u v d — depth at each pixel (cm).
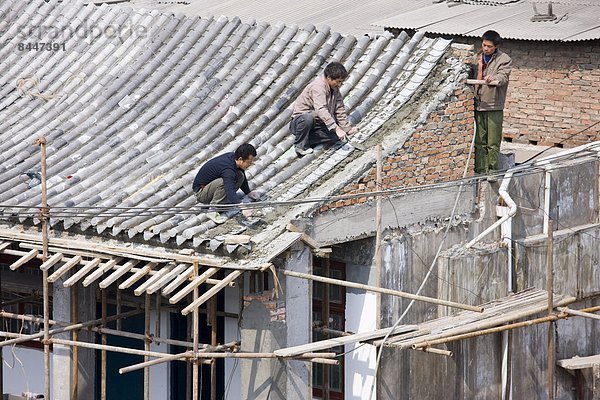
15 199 4819
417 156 4869
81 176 4928
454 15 6600
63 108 5438
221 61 5397
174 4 7469
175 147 4994
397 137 4812
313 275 4491
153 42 5641
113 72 5550
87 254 4581
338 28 6750
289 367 4522
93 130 5225
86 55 5700
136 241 4562
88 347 4641
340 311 4931
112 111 5322
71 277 4516
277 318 4472
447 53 5075
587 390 5422
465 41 6319
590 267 5397
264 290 4497
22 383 5462
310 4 7188
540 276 5209
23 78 5662
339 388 4981
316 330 4781
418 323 4900
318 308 4959
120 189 4800
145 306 4741
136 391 5297
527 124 6366
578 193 5356
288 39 5406
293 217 4456
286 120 5006
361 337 4544
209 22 5656
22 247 4712
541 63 6294
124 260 4578
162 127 5128
